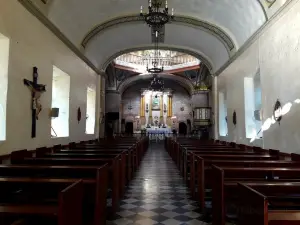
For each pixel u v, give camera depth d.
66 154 5.79
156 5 8.59
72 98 10.05
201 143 11.28
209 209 5.29
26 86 6.50
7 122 5.68
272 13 7.40
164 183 7.85
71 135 9.97
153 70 16.83
